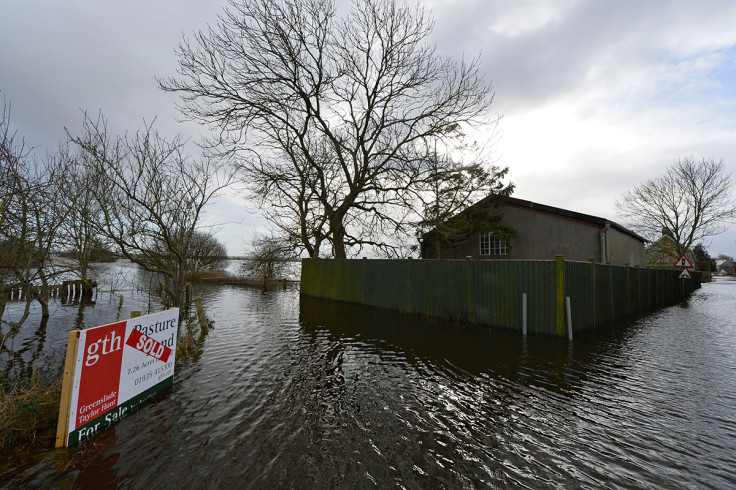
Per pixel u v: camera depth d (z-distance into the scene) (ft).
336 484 9.97
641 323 36.60
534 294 29.40
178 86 41.88
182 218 33.24
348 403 15.75
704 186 100.42
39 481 9.86
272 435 12.77
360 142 55.47
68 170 27.91
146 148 28.58
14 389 13.78
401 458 11.34
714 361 22.31
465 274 34.53
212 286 88.79
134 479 10.05
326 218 60.23
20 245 21.40
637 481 10.20
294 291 76.64
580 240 48.75
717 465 10.99
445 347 25.61
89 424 12.45
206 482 9.98
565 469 10.78
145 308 45.75
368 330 31.78
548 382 18.52
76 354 11.89
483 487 9.91
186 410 14.88
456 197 52.95
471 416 14.47
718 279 176.76
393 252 59.41
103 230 27.66
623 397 16.52
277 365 21.40
